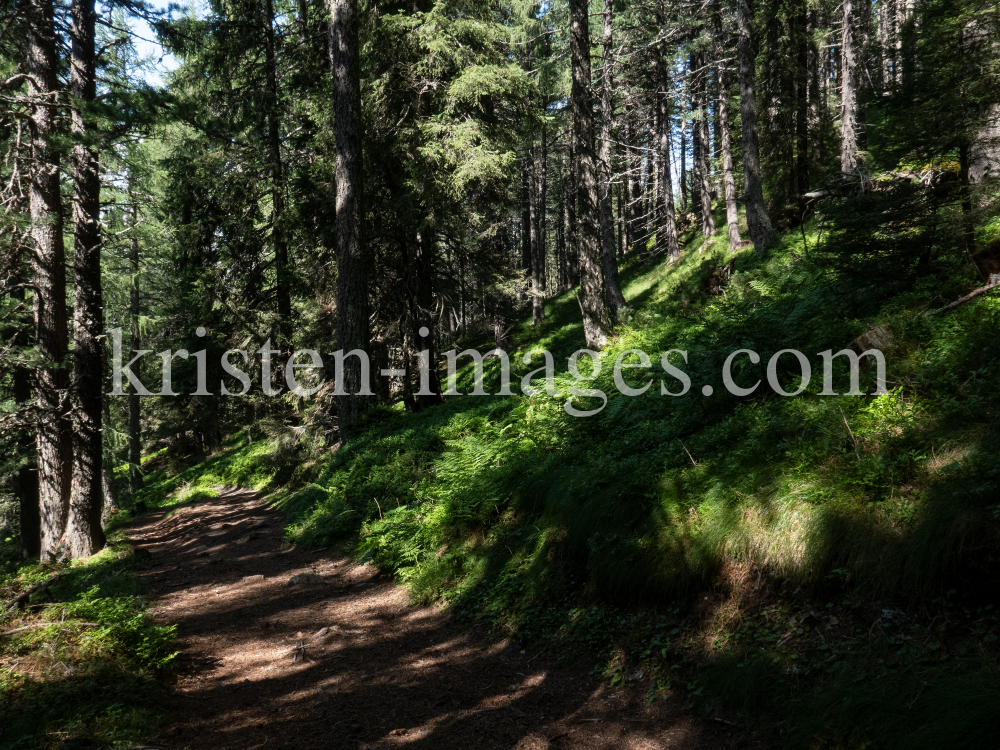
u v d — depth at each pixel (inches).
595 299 597.6
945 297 288.2
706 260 863.1
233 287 770.8
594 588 231.1
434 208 634.2
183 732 187.2
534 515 296.2
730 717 164.4
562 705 189.8
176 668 239.0
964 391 212.8
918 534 162.9
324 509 478.9
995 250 271.3
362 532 395.2
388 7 677.3
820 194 413.1
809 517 184.9
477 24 647.1
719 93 963.3
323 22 725.9
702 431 289.3
